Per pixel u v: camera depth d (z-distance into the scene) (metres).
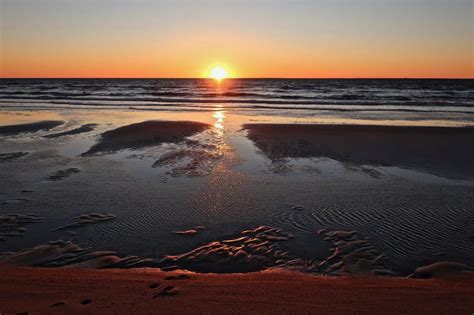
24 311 3.43
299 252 5.71
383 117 23.05
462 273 4.96
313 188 8.95
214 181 9.57
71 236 6.34
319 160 11.92
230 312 3.39
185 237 6.30
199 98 41.09
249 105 32.41
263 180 9.66
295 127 18.09
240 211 7.46
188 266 5.33
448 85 71.06
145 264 5.39
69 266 5.31
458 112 25.62
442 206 7.63
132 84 83.06
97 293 3.96
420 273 5.02
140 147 13.99
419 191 8.66
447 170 10.62
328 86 71.44
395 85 72.62
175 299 3.75
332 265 5.30
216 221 6.97
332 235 6.31
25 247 5.92
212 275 4.78
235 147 13.95
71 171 10.54
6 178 9.77
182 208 7.64
